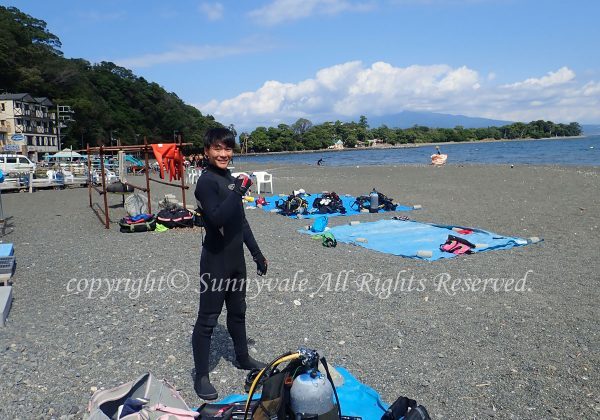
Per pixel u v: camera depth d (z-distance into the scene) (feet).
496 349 16.60
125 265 29.19
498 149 380.37
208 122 489.26
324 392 10.03
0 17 305.94
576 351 16.31
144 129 407.64
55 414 12.75
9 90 278.87
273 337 17.89
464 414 12.64
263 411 10.39
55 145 281.13
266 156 500.33
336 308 21.04
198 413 11.60
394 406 11.39
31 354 16.48
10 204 67.62
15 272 27.91
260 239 36.60
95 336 18.13
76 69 344.28
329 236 33.60
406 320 19.48
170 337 18.06
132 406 11.03
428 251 29.99
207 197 13.34
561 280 24.66
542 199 58.08
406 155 362.94
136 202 46.21
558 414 12.53
